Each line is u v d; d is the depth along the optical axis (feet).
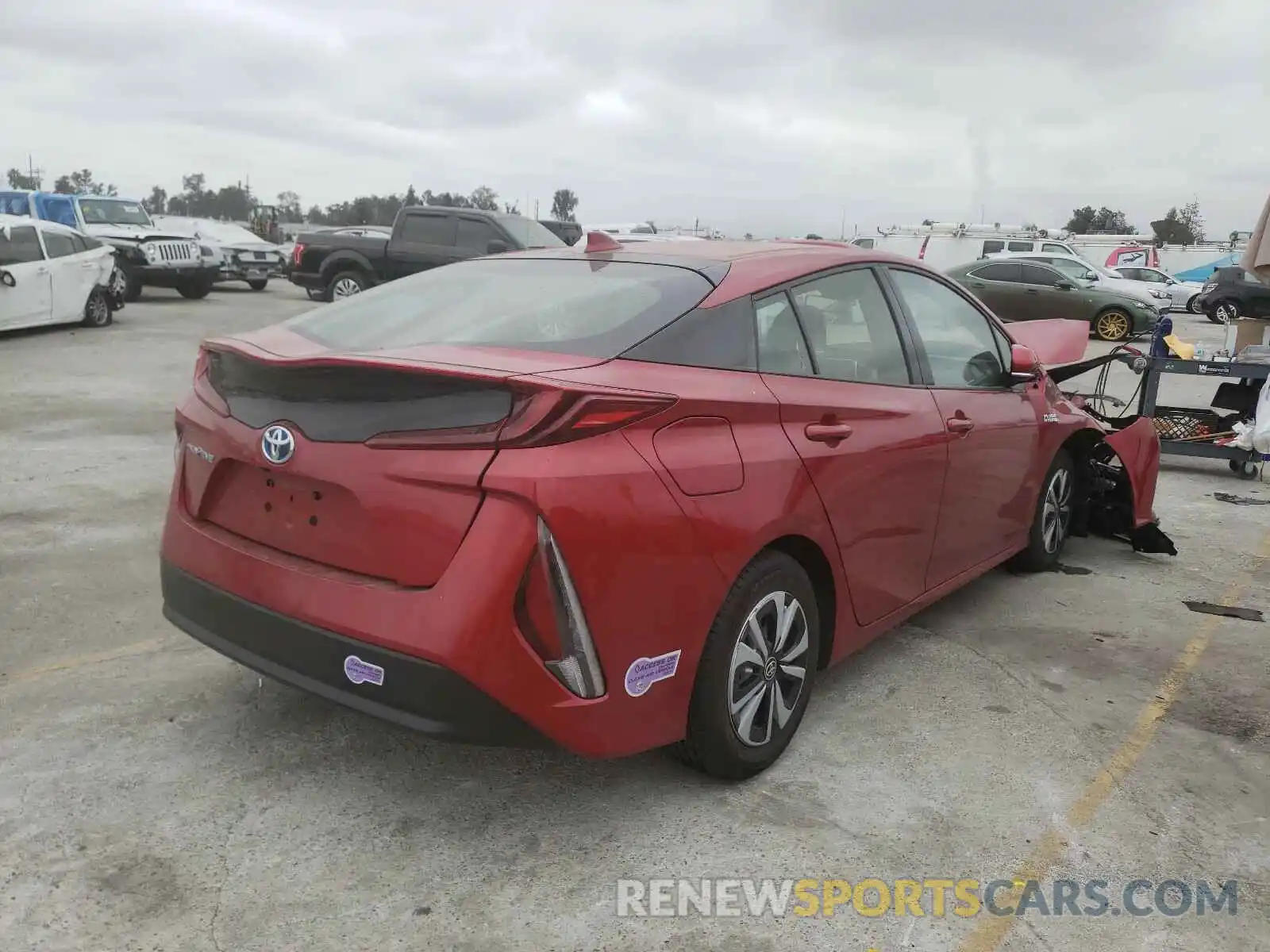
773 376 10.05
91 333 47.01
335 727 10.86
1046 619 15.06
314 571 8.57
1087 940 8.00
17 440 24.25
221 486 9.64
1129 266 97.71
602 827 9.25
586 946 7.72
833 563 10.62
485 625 7.77
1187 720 11.87
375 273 56.85
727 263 10.66
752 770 10.03
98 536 17.11
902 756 10.74
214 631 9.42
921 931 8.02
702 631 8.99
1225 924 8.24
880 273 12.45
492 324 9.59
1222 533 20.35
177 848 8.68
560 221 79.36
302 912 7.95
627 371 8.70
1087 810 9.82
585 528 7.97
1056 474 16.69
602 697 8.35
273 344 9.55
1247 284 77.20
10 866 8.32
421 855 8.73
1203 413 26.45
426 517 7.98
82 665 12.20
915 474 11.84
